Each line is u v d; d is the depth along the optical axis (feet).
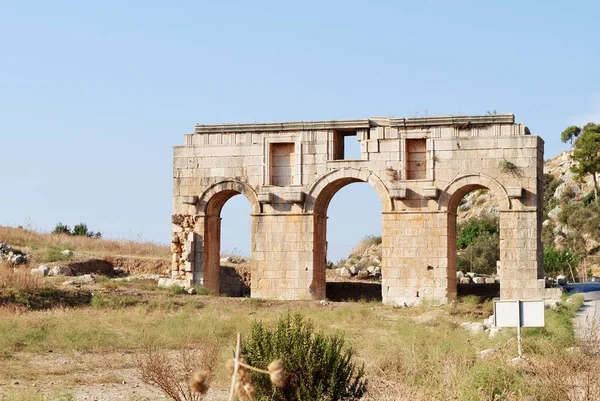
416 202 175.94
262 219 183.62
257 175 184.96
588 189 401.70
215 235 191.31
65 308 149.28
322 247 186.19
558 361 85.81
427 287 173.58
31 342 114.62
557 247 347.77
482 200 414.21
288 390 69.05
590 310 147.95
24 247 220.23
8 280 158.51
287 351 70.08
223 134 187.42
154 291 175.32
